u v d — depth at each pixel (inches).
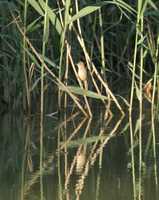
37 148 371.2
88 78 488.4
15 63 471.8
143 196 286.4
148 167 329.7
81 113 456.8
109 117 444.8
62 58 469.4
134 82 466.6
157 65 465.1
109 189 296.4
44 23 428.5
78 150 365.1
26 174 322.3
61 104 473.4
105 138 391.5
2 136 399.2
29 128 420.5
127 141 383.6
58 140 388.5
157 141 380.2
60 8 458.0
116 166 332.2
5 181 311.3
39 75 485.7
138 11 432.8
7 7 460.1
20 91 462.0
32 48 441.1
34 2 426.3
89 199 281.7
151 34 490.0
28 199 285.0
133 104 472.4
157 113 447.5
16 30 454.9
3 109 466.9
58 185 302.8
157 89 472.4
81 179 312.0
